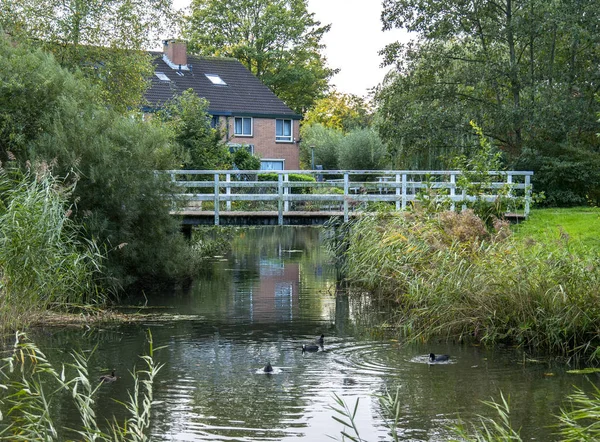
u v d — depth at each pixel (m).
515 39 30.66
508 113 28.64
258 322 12.87
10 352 10.24
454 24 30.33
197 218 21.50
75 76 19.30
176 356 10.16
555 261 11.13
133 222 16.98
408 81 31.36
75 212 15.95
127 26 28.16
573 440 6.50
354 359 9.95
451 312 11.47
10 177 15.38
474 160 19.94
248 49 57.03
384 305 14.73
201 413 7.63
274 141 48.00
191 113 32.56
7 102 17.14
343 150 49.62
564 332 10.22
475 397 8.11
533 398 8.05
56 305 13.48
